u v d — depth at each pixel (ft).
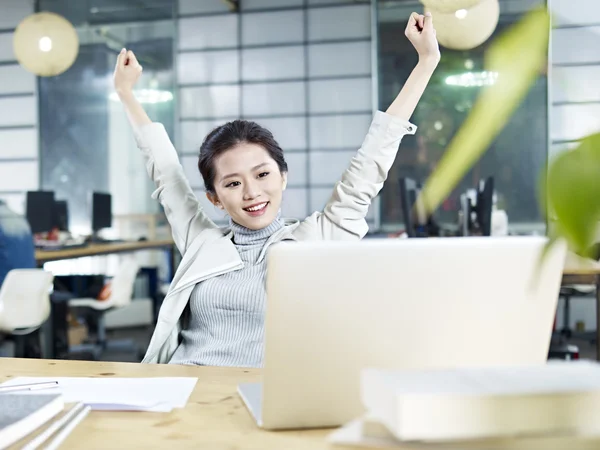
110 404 3.12
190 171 26.63
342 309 2.56
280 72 25.76
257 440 2.65
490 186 15.56
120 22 28.30
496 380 2.18
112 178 28.45
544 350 2.73
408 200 17.63
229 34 26.08
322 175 25.61
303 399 2.68
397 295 2.57
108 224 22.08
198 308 5.19
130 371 3.94
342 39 25.16
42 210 19.62
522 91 1.17
